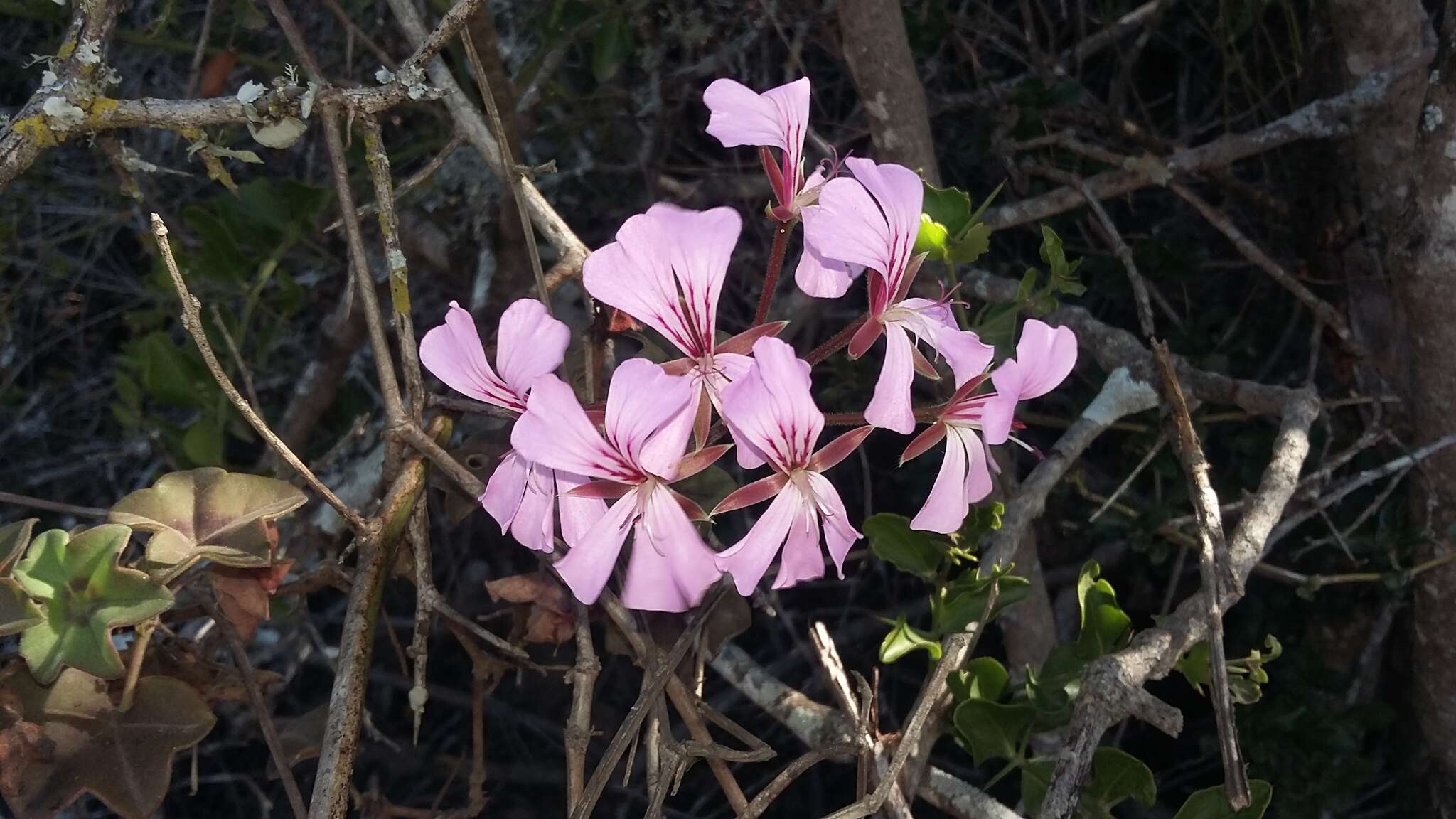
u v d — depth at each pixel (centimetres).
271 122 35
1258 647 56
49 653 31
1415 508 49
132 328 65
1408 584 51
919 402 60
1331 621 56
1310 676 54
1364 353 51
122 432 68
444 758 65
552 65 54
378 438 61
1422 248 43
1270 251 60
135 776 33
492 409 34
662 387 28
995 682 38
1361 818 56
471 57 36
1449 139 41
